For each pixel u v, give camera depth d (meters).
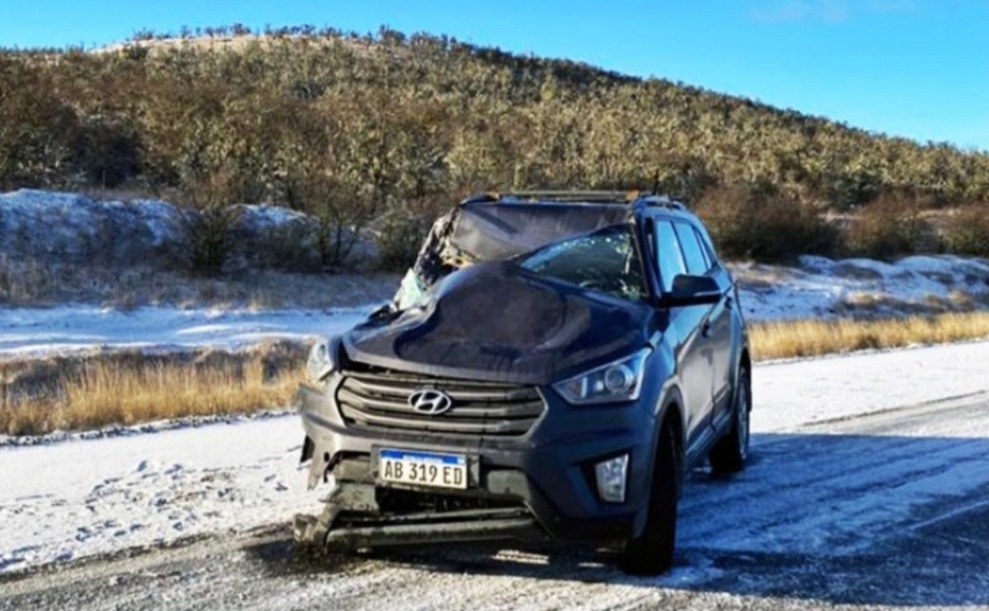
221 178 28.75
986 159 74.94
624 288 5.49
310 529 4.80
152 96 43.41
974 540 5.73
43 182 30.94
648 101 103.44
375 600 4.50
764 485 7.13
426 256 6.23
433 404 4.44
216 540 5.48
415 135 46.22
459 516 4.42
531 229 6.01
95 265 24.72
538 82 110.06
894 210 46.78
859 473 7.57
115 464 7.63
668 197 7.14
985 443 8.87
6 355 17.73
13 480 7.07
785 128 95.38
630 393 4.52
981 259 46.56
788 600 4.62
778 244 39.88
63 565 5.02
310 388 4.86
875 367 15.53
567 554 5.18
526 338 4.69
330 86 74.62
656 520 4.82
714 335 6.50
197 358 18.97
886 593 4.76
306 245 28.30
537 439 4.31
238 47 95.69
